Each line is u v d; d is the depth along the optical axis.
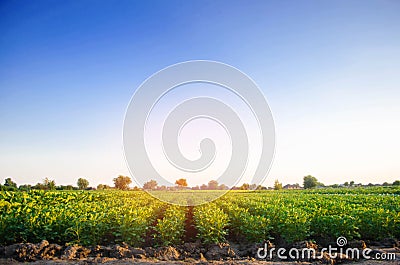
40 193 24.05
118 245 10.59
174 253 10.71
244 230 12.70
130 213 12.00
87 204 18.09
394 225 12.83
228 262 9.95
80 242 10.82
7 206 15.07
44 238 10.84
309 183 75.31
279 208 15.03
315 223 12.95
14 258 9.38
